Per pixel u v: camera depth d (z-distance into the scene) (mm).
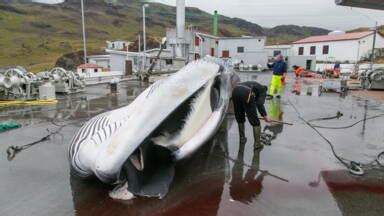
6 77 9703
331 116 7195
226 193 3314
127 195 3176
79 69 21047
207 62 4734
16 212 2973
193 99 4191
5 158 4422
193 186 3475
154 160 3691
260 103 4805
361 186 3441
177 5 24609
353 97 10641
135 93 12055
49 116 7457
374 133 5652
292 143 5043
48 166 4105
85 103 9484
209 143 4949
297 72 21297
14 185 3539
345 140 5207
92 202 3133
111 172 2996
